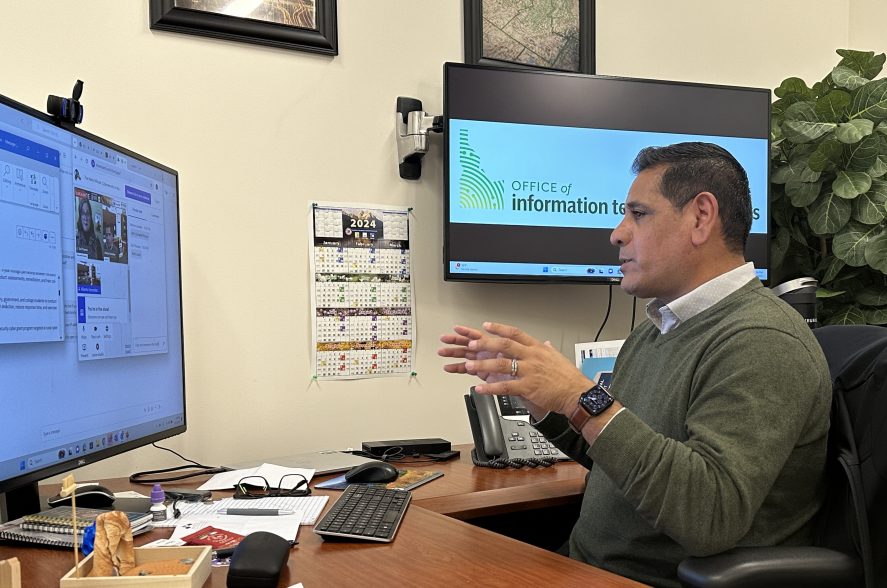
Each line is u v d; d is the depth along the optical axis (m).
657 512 1.02
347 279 2.05
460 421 2.21
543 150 2.19
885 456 1.06
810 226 2.38
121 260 1.32
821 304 2.50
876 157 2.33
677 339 1.28
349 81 2.07
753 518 1.07
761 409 1.05
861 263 2.29
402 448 1.86
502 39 2.28
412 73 2.17
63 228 1.14
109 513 0.86
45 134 1.11
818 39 2.92
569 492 1.46
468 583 0.87
